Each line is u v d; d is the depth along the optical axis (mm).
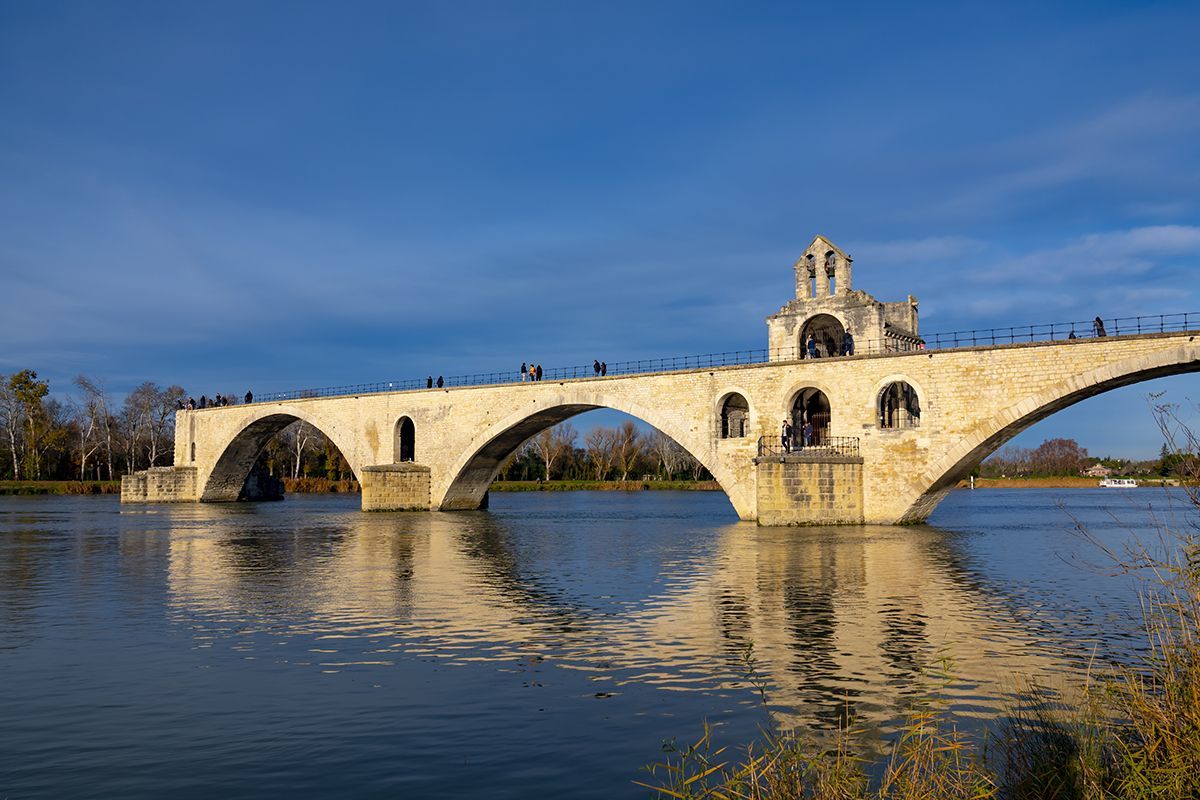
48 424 122312
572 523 61906
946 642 20062
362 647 19891
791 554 38562
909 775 10203
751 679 16766
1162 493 114125
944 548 41156
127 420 136750
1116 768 10398
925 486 51094
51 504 91750
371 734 13695
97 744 13344
